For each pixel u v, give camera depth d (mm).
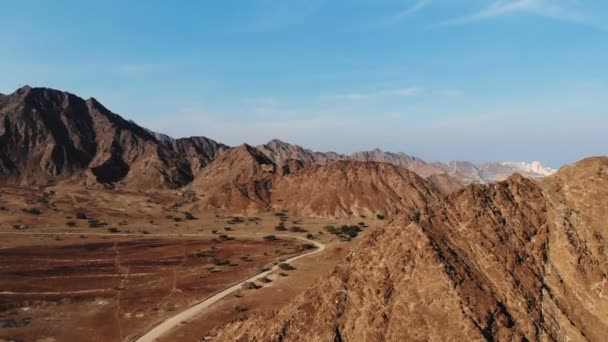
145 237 137500
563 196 51500
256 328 50281
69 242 125438
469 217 50281
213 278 90562
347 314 45500
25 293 79750
